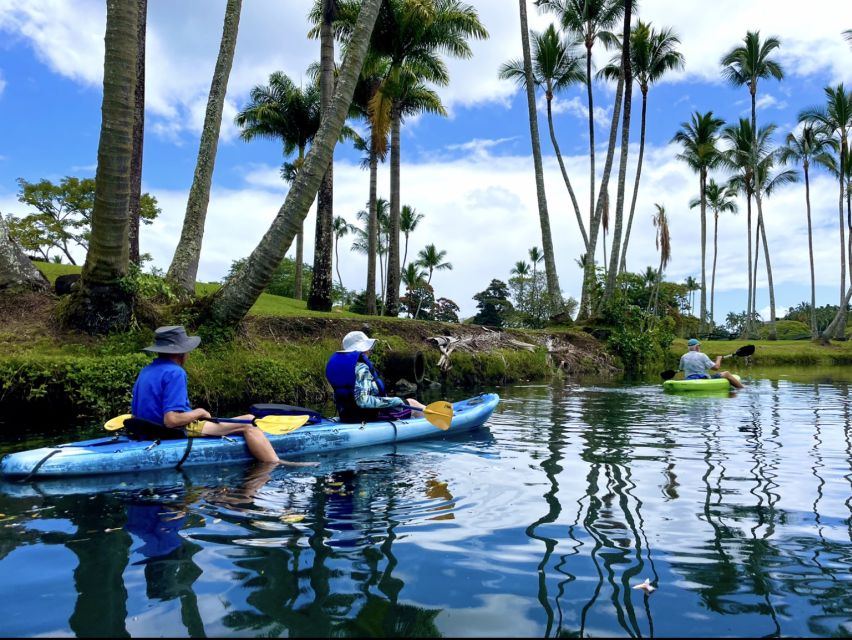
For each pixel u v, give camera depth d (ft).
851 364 87.66
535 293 177.58
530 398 35.70
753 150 113.29
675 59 83.76
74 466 14.67
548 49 82.28
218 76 38.09
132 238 40.52
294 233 31.71
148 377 16.33
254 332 37.47
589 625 6.74
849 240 105.29
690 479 13.99
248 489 13.33
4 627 6.67
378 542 9.53
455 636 6.45
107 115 26.22
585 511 11.34
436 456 17.33
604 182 74.28
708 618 6.93
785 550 9.16
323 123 31.19
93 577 8.13
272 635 6.45
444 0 67.72
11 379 23.77
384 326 47.62
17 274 31.42
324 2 53.83
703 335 125.80
